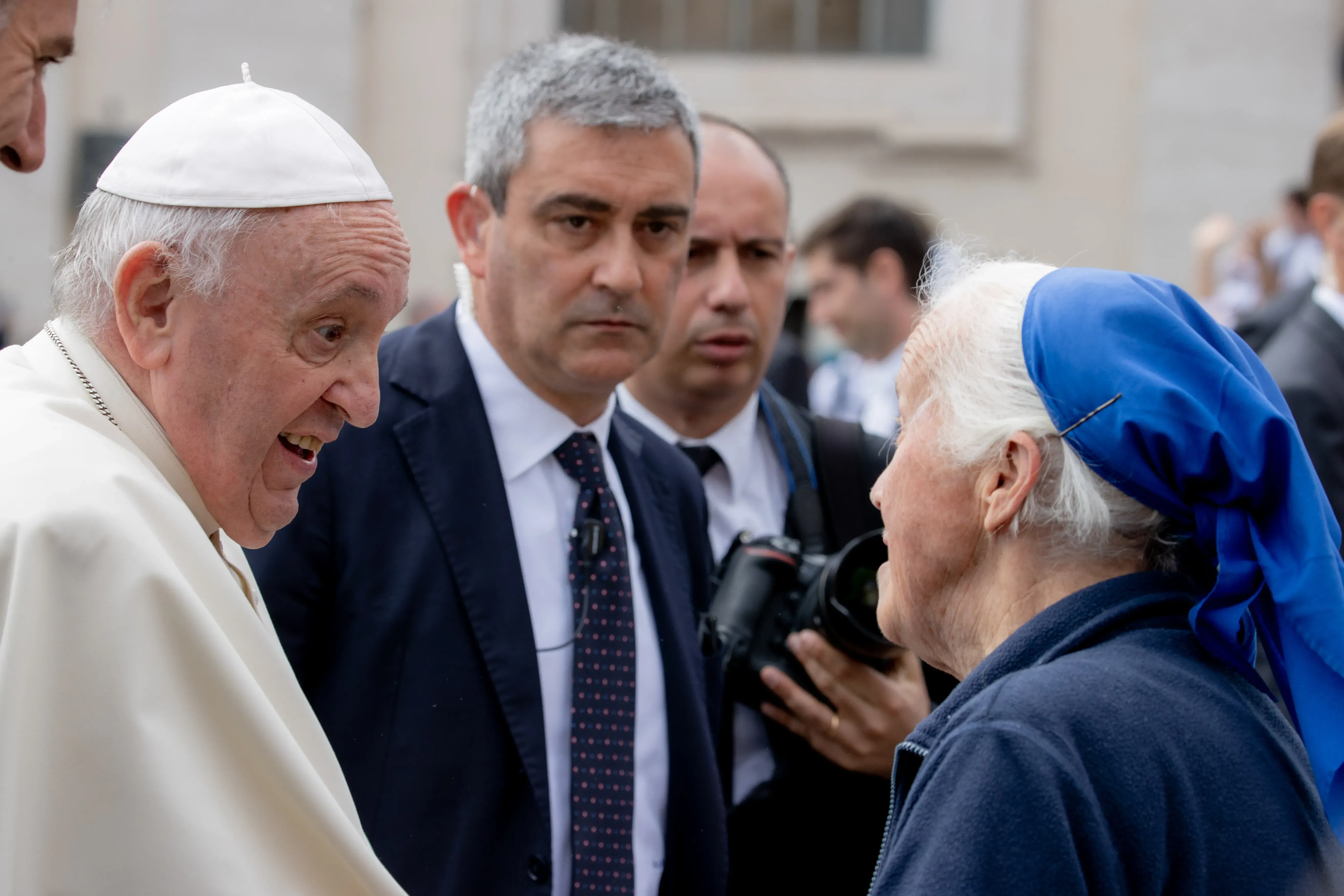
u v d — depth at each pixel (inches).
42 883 47.9
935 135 310.7
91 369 56.7
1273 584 48.8
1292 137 295.3
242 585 62.9
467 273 85.0
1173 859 46.5
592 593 76.5
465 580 72.9
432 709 71.1
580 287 76.9
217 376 55.7
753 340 100.2
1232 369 50.3
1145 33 301.4
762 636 86.4
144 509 53.1
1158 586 52.6
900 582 58.6
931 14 314.5
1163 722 48.1
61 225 297.6
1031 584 53.9
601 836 72.3
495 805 71.0
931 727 52.7
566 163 76.5
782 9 323.3
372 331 58.1
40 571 49.4
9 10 58.1
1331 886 48.4
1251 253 236.4
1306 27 293.9
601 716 74.3
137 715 49.8
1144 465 50.4
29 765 48.0
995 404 53.9
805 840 88.8
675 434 102.4
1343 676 47.2
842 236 178.2
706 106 322.7
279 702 56.5
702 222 98.7
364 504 73.3
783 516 102.7
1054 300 53.1
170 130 56.8
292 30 311.1
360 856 53.6
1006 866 45.0
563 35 83.4
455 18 315.3
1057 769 46.0
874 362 182.2
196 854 49.7
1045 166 307.7
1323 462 110.3
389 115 316.8
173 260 54.7
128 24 309.3
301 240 55.2
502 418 78.5
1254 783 48.7
